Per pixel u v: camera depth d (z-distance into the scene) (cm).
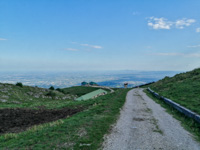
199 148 781
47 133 985
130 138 906
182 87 2994
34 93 4444
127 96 3306
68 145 797
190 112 1320
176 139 893
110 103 2278
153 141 862
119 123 1227
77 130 1030
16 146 816
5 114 1830
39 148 762
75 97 5597
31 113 1950
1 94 3362
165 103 2231
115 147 782
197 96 2081
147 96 3294
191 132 1016
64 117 1703
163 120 1324
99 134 960
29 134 1027
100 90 5872
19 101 3288
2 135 1109
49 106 2556
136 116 1475
